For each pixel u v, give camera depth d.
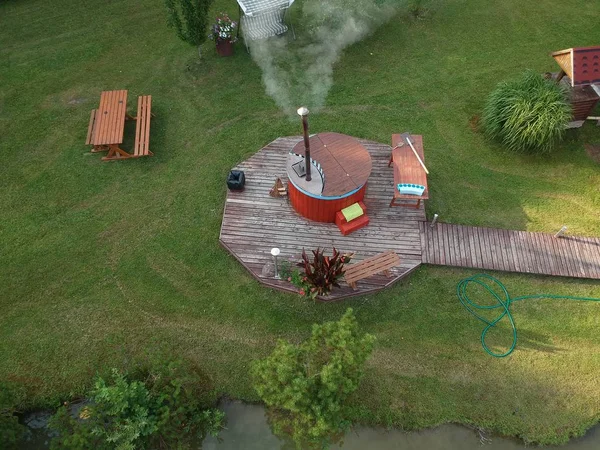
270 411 7.81
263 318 8.61
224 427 7.79
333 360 6.32
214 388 7.95
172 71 12.73
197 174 10.62
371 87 12.29
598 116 11.70
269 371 6.48
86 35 13.60
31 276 9.12
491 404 7.76
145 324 8.55
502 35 13.46
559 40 13.26
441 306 8.74
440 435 7.63
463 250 9.30
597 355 8.22
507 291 8.92
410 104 11.91
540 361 8.15
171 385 7.51
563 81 11.03
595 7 14.09
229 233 9.53
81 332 8.46
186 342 8.35
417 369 8.09
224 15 12.74
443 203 10.12
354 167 9.36
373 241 9.44
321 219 9.65
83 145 11.18
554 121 10.08
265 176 10.48
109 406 7.18
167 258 9.37
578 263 9.12
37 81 12.48
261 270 9.02
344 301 8.77
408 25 13.82
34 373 8.05
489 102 11.05
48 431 7.82
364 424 7.72
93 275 9.15
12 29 13.76
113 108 11.20
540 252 9.30
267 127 11.46
